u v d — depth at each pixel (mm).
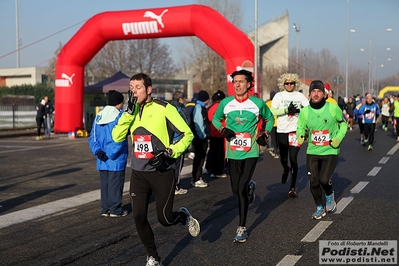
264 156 15305
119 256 5480
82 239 6094
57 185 10055
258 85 20406
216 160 11062
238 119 6043
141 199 4836
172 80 50219
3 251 5609
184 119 5016
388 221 6672
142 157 4785
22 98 38656
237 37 17031
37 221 7016
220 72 40031
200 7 17594
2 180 10680
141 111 4848
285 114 8406
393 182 9828
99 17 19125
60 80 20750
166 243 5934
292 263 5059
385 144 18953
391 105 33031
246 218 6523
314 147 6844
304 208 7656
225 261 5199
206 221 7020
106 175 7242
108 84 22781
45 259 5316
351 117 28969
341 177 10633
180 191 9156
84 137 22188
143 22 18094
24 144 19359
